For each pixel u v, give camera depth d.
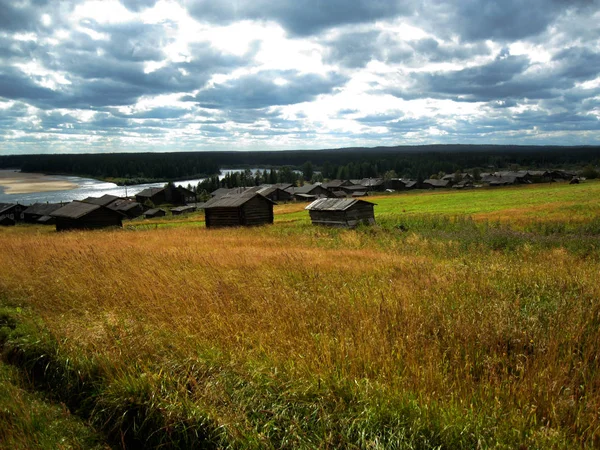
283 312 6.62
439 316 6.24
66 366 5.73
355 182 156.12
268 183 180.38
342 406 4.10
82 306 7.98
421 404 3.96
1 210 82.31
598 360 4.80
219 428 4.14
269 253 14.30
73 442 4.53
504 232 21.97
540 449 3.43
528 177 136.25
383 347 4.97
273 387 4.55
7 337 6.97
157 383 4.92
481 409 3.88
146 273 9.73
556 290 7.69
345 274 10.16
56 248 15.09
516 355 4.90
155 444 4.45
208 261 11.55
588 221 30.94
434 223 31.97
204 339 5.84
